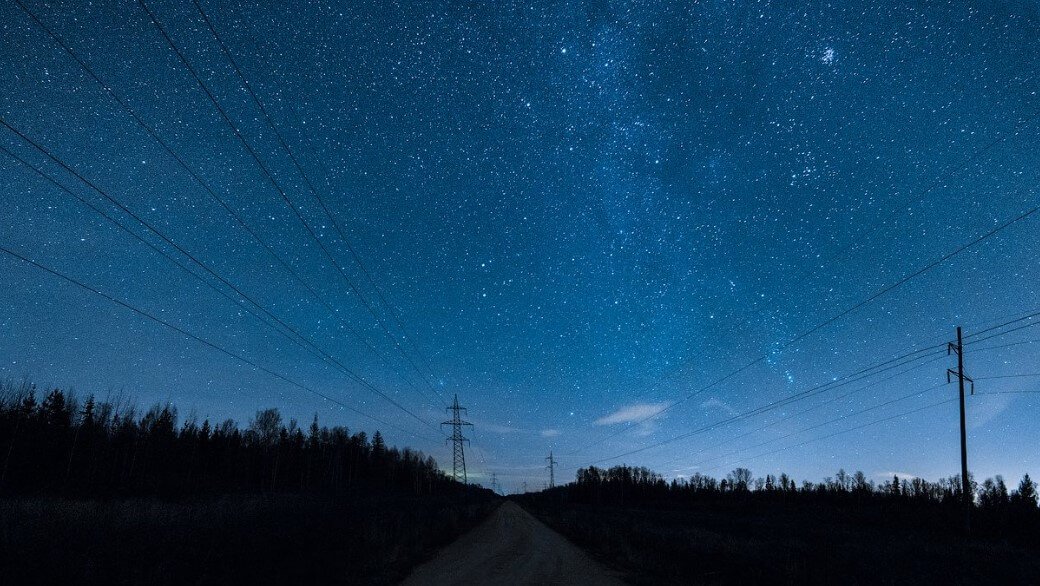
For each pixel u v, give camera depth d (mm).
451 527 35562
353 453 125625
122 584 10719
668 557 21844
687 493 118375
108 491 51125
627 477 134000
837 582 15867
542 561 21562
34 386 61000
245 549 15281
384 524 28281
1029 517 33375
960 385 32562
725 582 16922
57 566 10789
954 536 30703
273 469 92625
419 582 15742
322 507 34312
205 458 88562
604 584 16344
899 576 16516
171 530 15602
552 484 146500
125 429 69875
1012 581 16719
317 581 13828
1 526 12734
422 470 122062
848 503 74625
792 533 34281
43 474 52688
